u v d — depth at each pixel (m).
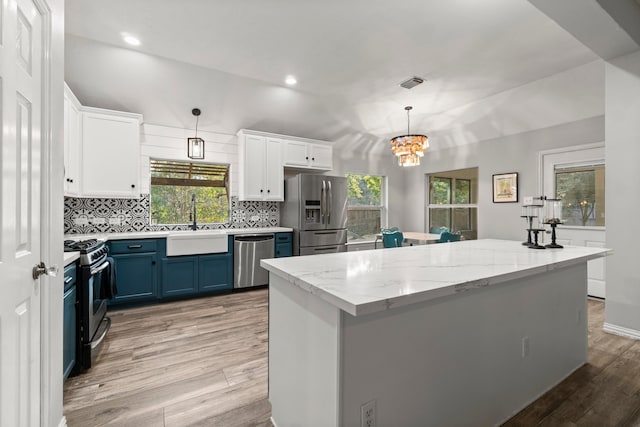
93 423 1.50
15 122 1.00
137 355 2.21
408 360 1.17
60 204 1.37
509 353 1.57
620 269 2.52
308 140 4.68
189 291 3.53
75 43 2.68
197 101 3.63
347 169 5.54
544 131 4.04
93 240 2.54
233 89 3.55
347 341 1.01
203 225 4.17
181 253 3.47
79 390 1.78
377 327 1.08
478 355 1.42
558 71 3.15
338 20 2.31
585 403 1.68
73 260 1.84
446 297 1.29
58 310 1.37
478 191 4.82
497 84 3.46
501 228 4.53
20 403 1.04
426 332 1.22
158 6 2.19
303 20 2.31
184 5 2.17
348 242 5.47
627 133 2.46
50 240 1.26
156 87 3.31
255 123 4.23
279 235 4.21
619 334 2.54
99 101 3.30
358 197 5.79
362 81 3.39
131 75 3.11
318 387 1.12
